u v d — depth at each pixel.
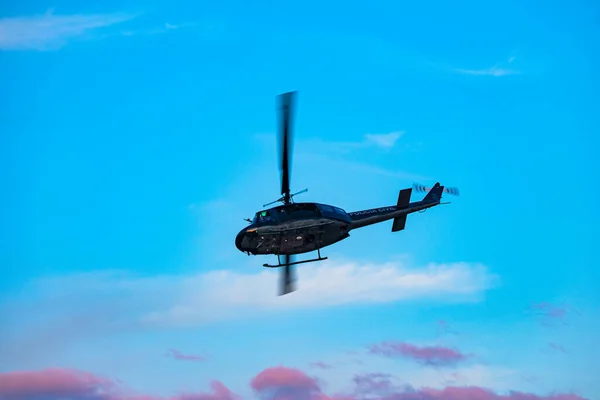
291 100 92.81
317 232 93.06
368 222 105.75
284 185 94.81
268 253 94.06
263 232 90.12
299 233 91.81
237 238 91.94
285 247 93.56
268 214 91.50
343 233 98.38
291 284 95.56
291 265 95.50
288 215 91.25
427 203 112.31
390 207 109.31
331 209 95.12
